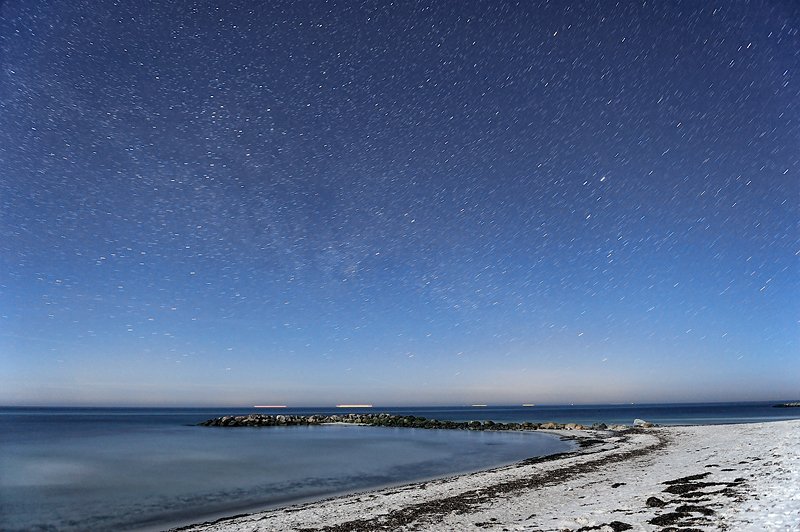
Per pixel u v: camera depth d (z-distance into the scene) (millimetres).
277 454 45406
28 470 35500
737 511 12383
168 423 114000
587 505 15961
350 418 107938
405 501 19656
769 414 134125
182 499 24125
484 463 37094
